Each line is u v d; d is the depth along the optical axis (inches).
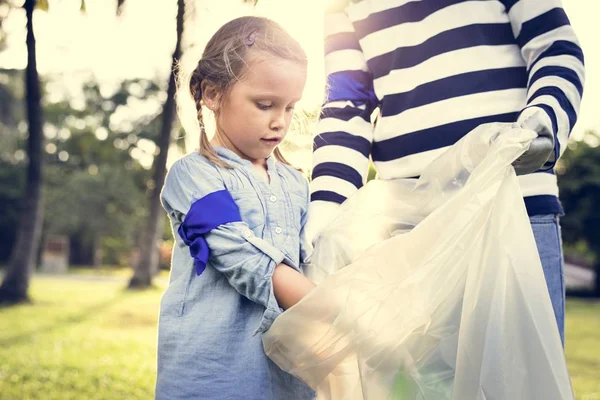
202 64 51.8
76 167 989.2
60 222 918.4
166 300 51.1
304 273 51.1
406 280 43.0
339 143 59.9
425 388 42.4
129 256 965.2
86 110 967.0
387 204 50.4
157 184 486.3
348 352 44.2
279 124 49.9
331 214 55.6
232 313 49.3
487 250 42.9
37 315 355.9
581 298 658.8
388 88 59.5
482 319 42.1
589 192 665.0
